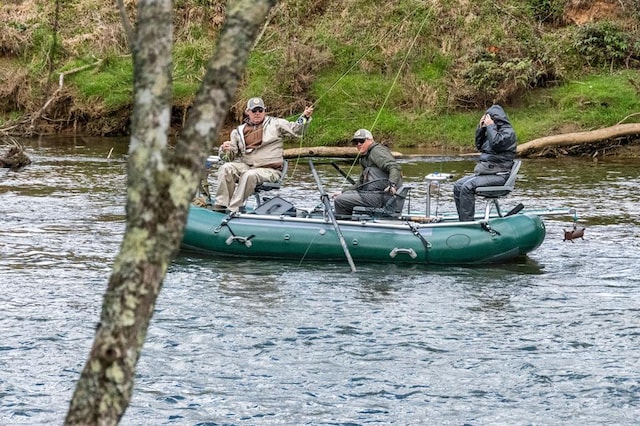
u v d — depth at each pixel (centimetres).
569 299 3031
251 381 2258
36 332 2586
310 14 8262
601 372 2325
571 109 7325
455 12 7969
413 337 2611
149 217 791
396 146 7350
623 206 4741
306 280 3250
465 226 3525
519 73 7450
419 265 3497
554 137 6662
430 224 3547
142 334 798
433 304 2964
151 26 784
